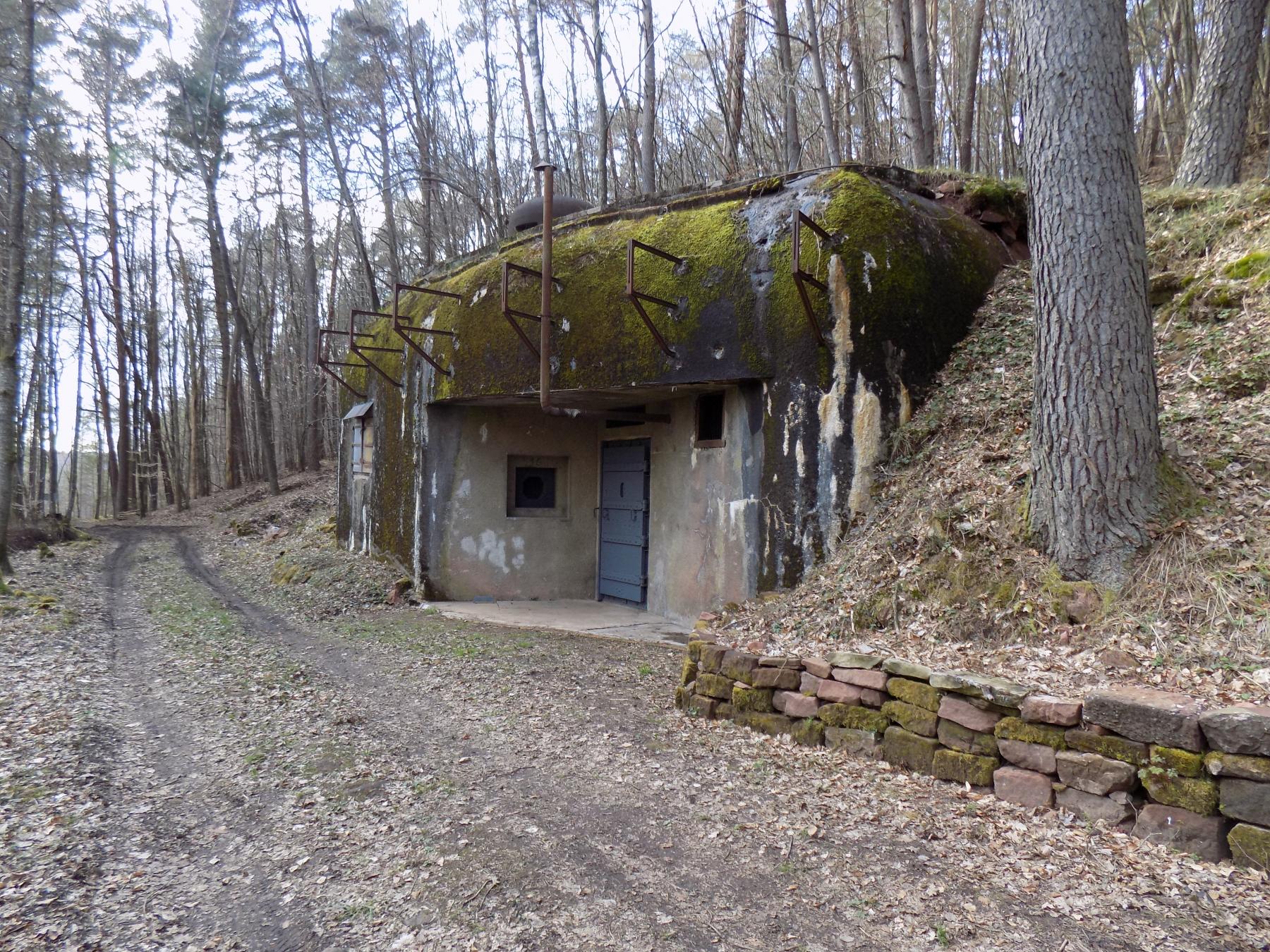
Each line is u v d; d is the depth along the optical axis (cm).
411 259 2930
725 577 760
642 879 320
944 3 1958
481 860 338
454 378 954
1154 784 317
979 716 379
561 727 510
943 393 663
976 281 736
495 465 1025
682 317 747
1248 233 665
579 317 828
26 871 330
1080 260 434
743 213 736
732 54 1418
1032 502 466
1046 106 447
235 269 3712
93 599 1089
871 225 668
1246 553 391
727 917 290
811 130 1825
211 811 400
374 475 1172
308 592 1080
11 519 1897
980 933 272
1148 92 1658
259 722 541
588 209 940
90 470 5103
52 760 457
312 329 2753
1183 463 459
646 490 953
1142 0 1689
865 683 433
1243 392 518
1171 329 626
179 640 819
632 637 788
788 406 676
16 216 1197
